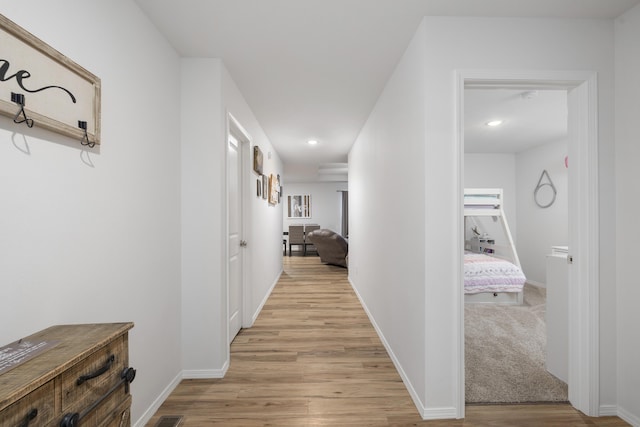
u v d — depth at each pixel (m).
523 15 1.85
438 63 1.84
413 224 2.04
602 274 1.87
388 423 1.78
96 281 1.38
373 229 3.42
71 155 1.24
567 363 2.18
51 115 1.10
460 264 1.82
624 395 1.82
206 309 2.27
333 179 9.63
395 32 2.01
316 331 3.23
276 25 1.94
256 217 3.78
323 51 2.25
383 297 2.92
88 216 1.33
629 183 1.80
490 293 4.27
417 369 1.96
